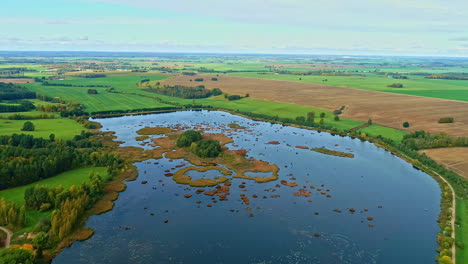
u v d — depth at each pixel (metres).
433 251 83.25
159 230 91.69
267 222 96.69
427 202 109.19
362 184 123.81
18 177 112.25
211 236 89.19
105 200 107.81
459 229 89.88
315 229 93.12
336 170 138.25
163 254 81.19
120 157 147.88
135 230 91.44
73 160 133.00
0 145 137.00
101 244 84.81
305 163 146.62
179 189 118.25
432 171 133.62
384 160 151.00
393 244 86.25
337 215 100.94
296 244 86.06
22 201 101.69
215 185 121.88
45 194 100.06
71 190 101.50
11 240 83.00
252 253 82.06
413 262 78.88
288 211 103.19
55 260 78.19
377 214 101.62
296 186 121.62
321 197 113.00
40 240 78.81
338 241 87.44
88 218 97.19
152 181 124.81
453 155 148.12
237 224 95.31
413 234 90.81
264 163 144.38
